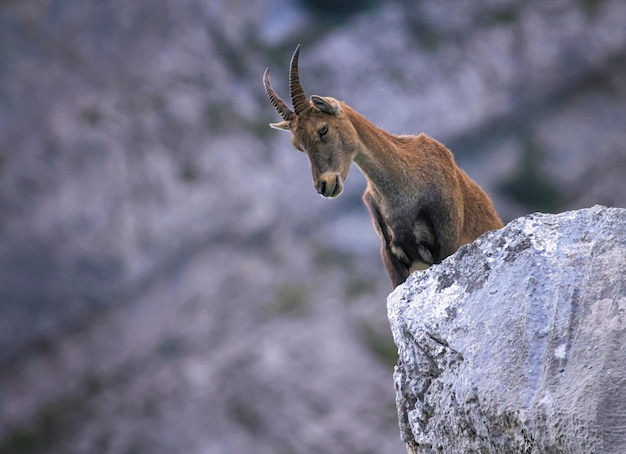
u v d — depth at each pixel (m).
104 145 74.44
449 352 13.63
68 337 71.31
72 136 74.19
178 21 80.56
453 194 21.20
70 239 72.12
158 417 67.12
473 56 81.50
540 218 13.77
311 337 68.81
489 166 78.75
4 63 74.62
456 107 79.69
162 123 76.88
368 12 84.12
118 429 67.19
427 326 13.95
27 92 74.56
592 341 12.01
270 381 66.69
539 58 81.56
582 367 11.84
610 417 11.06
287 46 83.62
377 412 64.94
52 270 71.69
